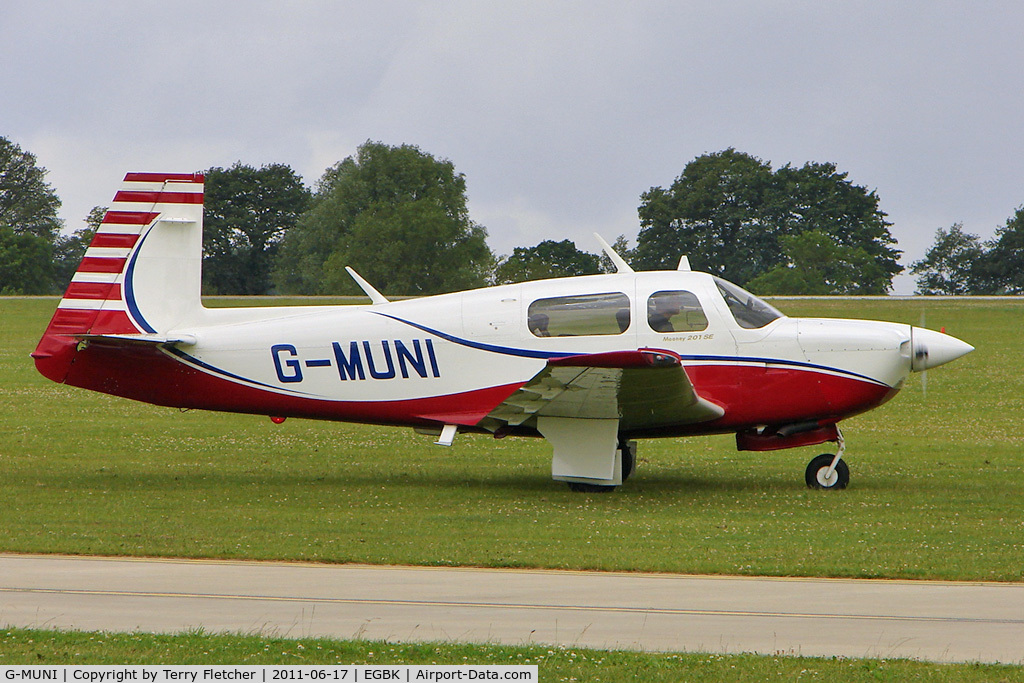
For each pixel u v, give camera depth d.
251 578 27.11
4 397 74.25
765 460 51.66
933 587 26.61
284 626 22.75
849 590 26.28
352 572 27.94
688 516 36.19
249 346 43.22
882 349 41.09
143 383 43.69
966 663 20.45
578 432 41.28
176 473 46.75
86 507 37.38
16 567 28.11
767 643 21.83
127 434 59.03
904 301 190.50
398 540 31.81
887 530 33.53
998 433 60.56
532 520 35.34
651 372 36.22
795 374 41.19
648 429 42.72
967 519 35.62
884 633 22.52
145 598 24.95
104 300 43.50
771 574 27.91
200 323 43.94
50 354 43.25
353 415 43.41
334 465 49.53
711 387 41.25
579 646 21.55
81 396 75.69
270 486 43.19
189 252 43.91
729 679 19.64
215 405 43.97
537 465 49.81
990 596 25.69
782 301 190.50
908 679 19.61
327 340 42.84
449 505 38.56
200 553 29.75
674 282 41.72
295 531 33.16
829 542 31.64
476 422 42.03
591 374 36.56
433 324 42.19
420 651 21.02
